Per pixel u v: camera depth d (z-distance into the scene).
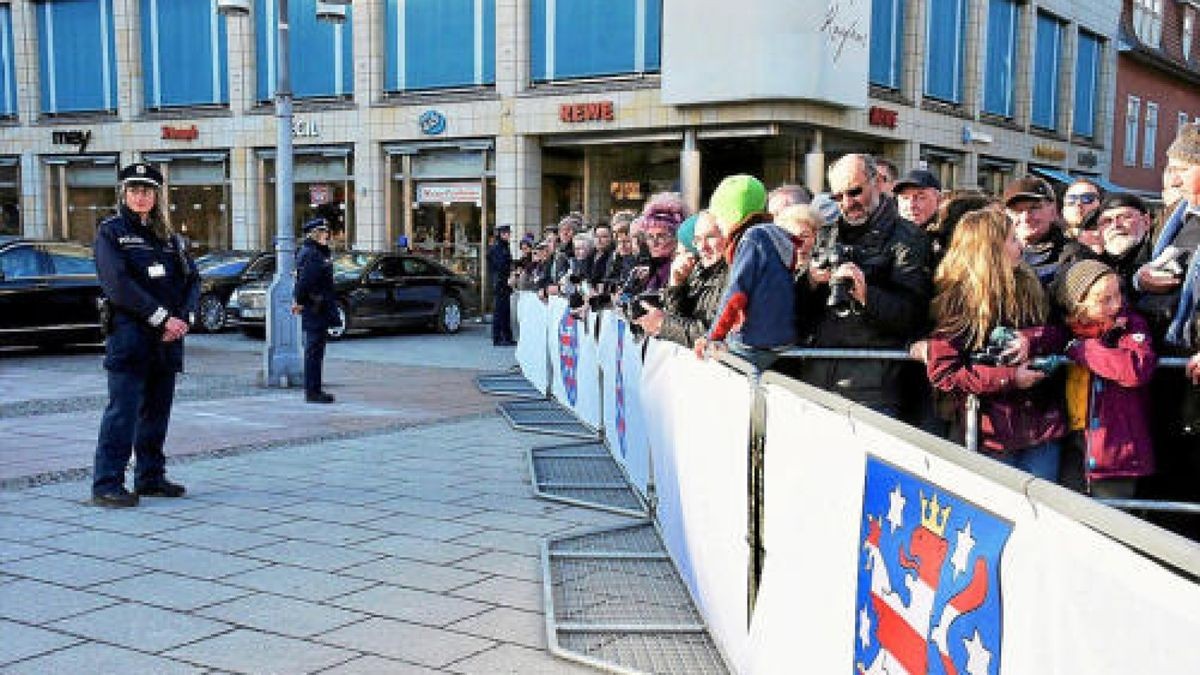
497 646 3.85
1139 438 3.84
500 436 8.20
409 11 21.91
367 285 17.27
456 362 13.93
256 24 23.83
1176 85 32.72
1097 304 3.70
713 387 3.89
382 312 17.48
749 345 4.27
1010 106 24.56
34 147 26.86
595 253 10.19
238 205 24.25
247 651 3.75
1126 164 30.20
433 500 6.03
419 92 21.98
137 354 5.77
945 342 3.72
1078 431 3.86
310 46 23.14
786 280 4.34
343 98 22.86
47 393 10.32
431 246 22.25
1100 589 1.49
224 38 24.09
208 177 24.84
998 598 1.80
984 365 3.63
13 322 13.22
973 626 1.89
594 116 19.59
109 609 4.16
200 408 9.41
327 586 4.48
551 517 5.68
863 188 4.19
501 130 20.81
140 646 3.78
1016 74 24.67
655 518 5.40
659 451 5.15
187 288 6.12
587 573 4.73
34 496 5.99
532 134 20.56
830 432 2.62
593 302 7.91
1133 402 3.83
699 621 4.12
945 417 3.92
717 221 4.86
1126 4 29.88
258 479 6.54
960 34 22.48
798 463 2.87
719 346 4.18
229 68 24.06
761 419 3.24
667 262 6.48
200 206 25.09
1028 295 3.70
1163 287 4.04
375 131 22.31
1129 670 1.42
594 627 4.02
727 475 3.65
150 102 25.42
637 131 19.48
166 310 5.78
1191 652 1.28
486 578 4.62
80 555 4.86
